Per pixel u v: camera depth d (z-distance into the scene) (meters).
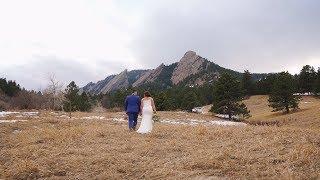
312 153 10.71
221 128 17.89
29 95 80.56
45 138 16.11
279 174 9.27
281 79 80.19
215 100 71.00
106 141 15.09
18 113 39.16
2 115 35.16
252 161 10.62
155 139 15.30
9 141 16.33
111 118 34.00
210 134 15.76
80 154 12.89
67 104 65.69
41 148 14.02
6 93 103.94
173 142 14.10
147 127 17.72
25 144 15.33
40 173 10.93
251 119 76.50
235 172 9.73
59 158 12.27
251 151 11.84
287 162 10.18
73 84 83.12
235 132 15.98
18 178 10.73
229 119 69.75
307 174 9.05
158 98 81.62
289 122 61.66
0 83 104.50
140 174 10.53
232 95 69.69
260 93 128.62
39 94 81.06
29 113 39.69
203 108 122.19
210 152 11.94
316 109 69.06
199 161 10.85
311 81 114.06
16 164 11.78
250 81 130.50
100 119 30.73
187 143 13.95
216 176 9.61
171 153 12.59
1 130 20.52
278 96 80.00
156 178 10.01
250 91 130.00
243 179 9.16
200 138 14.99
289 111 81.62
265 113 93.94
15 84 112.88
